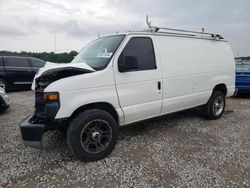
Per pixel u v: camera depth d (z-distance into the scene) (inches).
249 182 112.8
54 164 133.1
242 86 328.2
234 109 269.0
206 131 187.2
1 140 171.2
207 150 149.6
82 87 129.3
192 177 117.6
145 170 125.3
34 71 456.8
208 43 207.6
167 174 121.0
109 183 113.8
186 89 186.2
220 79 217.3
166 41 173.0
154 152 147.1
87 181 115.7
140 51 155.9
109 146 139.9
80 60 159.0
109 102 140.1
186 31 188.2
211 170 124.3
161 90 167.0
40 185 112.5
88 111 132.6
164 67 168.2
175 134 180.1
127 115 149.9
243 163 131.8
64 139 169.9
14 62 437.7
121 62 144.3
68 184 113.2
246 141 165.3
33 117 139.1
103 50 152.8
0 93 250.5
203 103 208.5
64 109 124.4
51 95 122.5
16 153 148.1
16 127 203.0
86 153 132.1
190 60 188.5
